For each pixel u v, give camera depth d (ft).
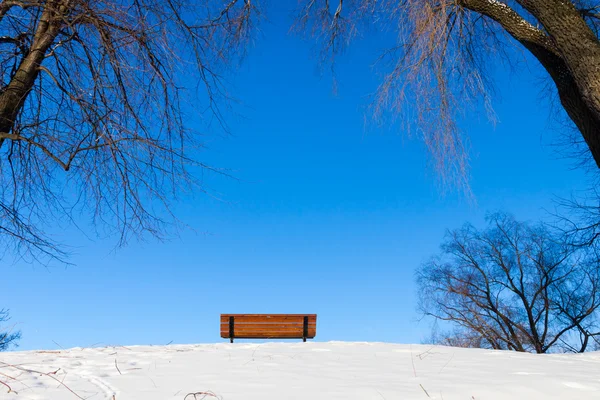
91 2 14.56
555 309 43.52
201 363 16.11
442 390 11.57
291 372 14.21
